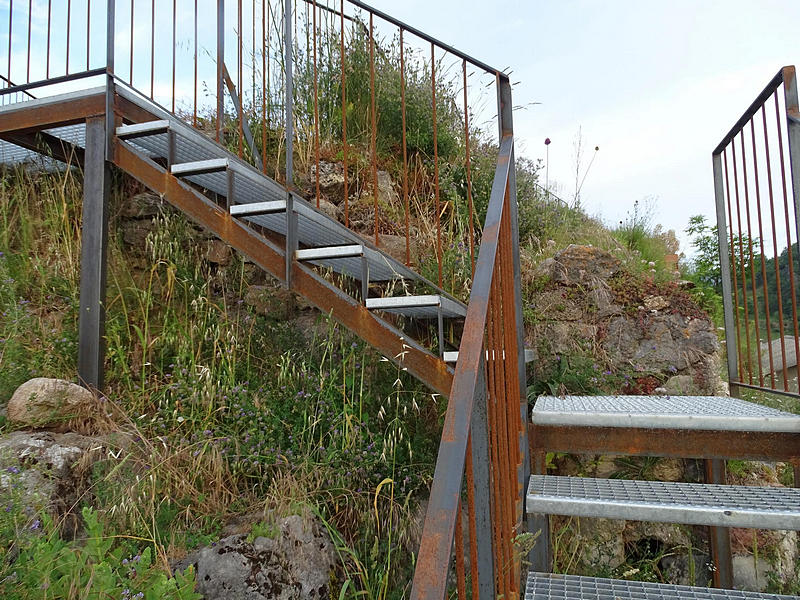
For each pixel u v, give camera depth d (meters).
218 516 2.37
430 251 3.90
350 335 3.29
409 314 3.10
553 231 4.61
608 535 2.75
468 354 0.98
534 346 3.31
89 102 3.32
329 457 2.54
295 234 2.85
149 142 3.46
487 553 1.11
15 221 4.03
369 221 4.02
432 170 4.65
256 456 2.58
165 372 3.24
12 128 3.52
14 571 1.72
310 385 2.91
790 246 2.02
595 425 1.95
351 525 2.54
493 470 1.27
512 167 2.30
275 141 4.47
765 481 3.03
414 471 2.75
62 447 2.40
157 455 2.48
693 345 3.23
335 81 4.85
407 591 2.33
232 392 2.86
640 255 4.09
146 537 2.20
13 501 1.96
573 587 1.55
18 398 2.61
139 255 4.00
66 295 3.60
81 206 4.08
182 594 1.74
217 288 3.85
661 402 2.34
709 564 2.74
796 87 1.99
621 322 3.31
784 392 2.08
